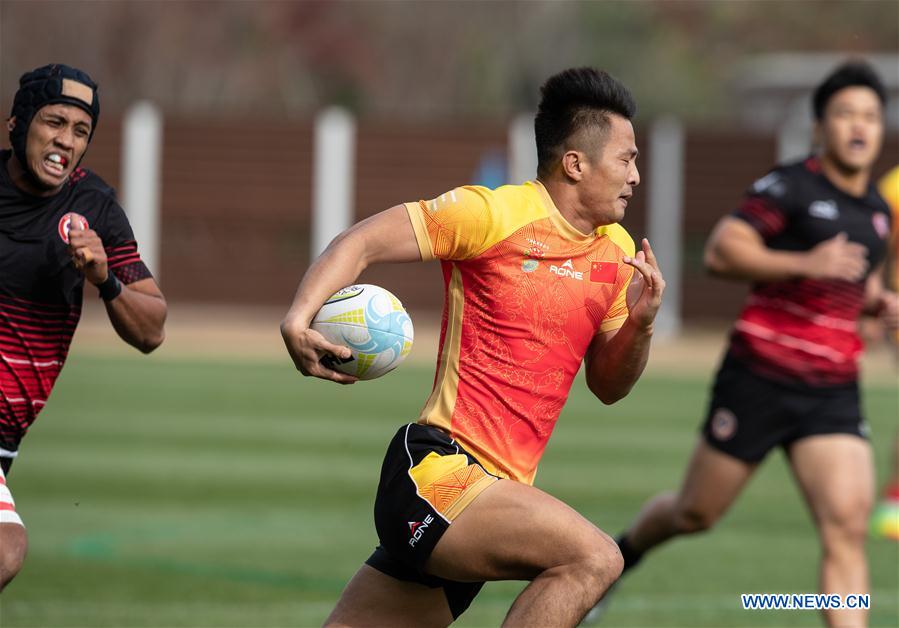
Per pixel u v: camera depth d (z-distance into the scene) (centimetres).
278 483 4050
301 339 1595
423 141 10494
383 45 17900
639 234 10288
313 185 10506
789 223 2473
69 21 16025
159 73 16575
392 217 1666
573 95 1683
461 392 1691
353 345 1666
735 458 2436
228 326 9675
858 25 18800
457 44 18100
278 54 17162
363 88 17588
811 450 2361
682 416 5866
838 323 2397
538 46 18662
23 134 1730
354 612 1703
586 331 1723
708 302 10281
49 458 4434
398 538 1636
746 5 19162
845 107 2438
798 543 3375
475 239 1659
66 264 1791
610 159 1673
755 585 2883
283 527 3425
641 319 1703
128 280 1859
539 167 1722
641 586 2861
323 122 10462
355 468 4350
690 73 18975
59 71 1736
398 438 1691
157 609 2547
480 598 2755
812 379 2381
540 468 4428
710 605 2688
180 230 10531
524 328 1684
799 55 18800
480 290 1686
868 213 2486
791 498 4072
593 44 18938
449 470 1627
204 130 10456
